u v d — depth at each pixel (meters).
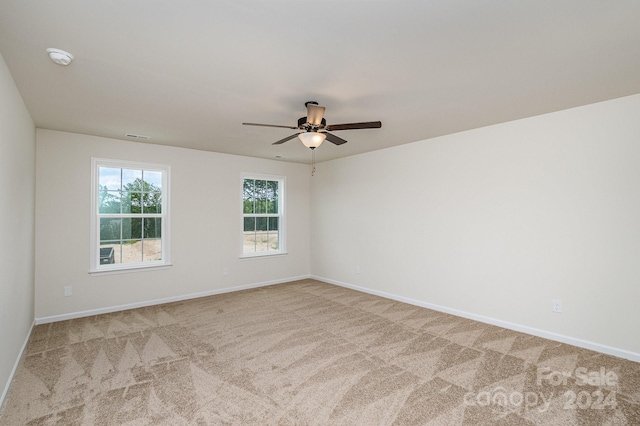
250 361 2.93
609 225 3.06
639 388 2.47
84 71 2.34
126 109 3.19
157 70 2.34
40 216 3.93
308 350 3.17
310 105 2.71
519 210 3.64
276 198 6.36
